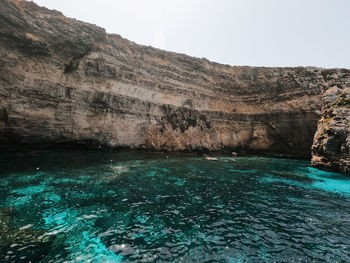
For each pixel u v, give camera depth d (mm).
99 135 24609
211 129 35438
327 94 23062
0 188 9922
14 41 18391
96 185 11570
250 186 13227
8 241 5785
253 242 6492
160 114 31312
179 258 5535
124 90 27672
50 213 7770
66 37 22125
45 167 14547
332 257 5789
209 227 7391
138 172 15523
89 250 5691
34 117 19391
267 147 35562
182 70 36719
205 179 14602
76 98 22734
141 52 33281
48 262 5078
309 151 31844
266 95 38469
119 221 7520
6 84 17672
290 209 9414
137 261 5320
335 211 9273
